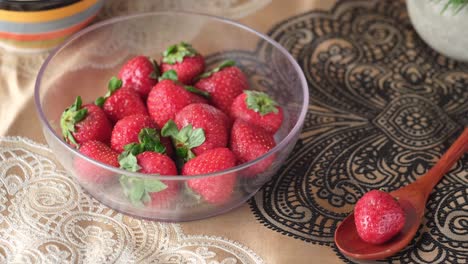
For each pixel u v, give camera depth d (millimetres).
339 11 896
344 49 855
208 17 809
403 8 905
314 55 847
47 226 678
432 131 771
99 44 792
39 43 814
